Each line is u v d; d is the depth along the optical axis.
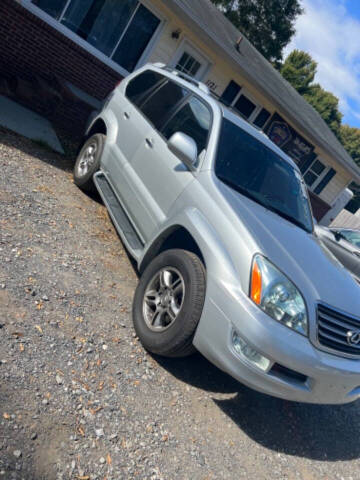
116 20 8.60
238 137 4.12
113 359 2.93
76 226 4.46
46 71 8.20
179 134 3.47
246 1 37.06
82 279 3.60
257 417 3.37
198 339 2.86
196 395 3.15
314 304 2.83
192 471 2.49
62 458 2.07
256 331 2.62
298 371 2.72
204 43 10.08
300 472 3.07
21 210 4.08
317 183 16.58
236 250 2.89
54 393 2.38
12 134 5.92
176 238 3.79
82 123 8.03
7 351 2.46
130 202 4.17
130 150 4.51
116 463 2.22
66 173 5.72
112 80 8.95
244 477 2.70
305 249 3.44
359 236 8.84
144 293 3.38
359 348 3.08
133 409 2.64
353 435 4.02
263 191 4.04
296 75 51.50
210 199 3.29
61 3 7.84
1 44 7.55
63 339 2.81
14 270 3.16
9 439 1.99
